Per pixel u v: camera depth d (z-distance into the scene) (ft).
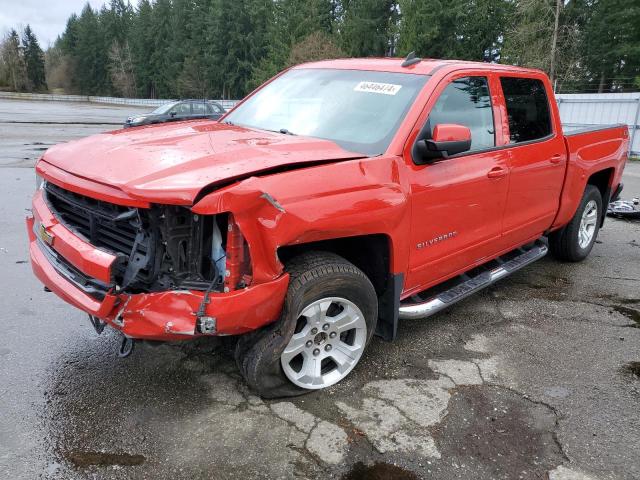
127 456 8.79
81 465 8.55
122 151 10.05
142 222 8.90
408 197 10.80
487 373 11.81
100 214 9.61
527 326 14.30
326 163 9.82
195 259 8.94
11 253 18.44
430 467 8.85
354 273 10.22
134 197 8.46
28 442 9.01
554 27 100.27
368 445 9.27
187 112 68.80
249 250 8.63
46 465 8.52
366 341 11.11
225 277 8.70
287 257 10.24
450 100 12.26
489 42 139.85
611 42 123.75
